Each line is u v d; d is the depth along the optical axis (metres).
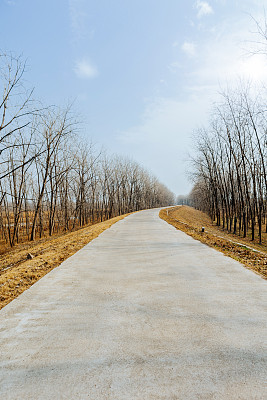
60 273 6.78
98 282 5.97
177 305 4.54
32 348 3.27
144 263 7.71
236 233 26.36
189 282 5.82
